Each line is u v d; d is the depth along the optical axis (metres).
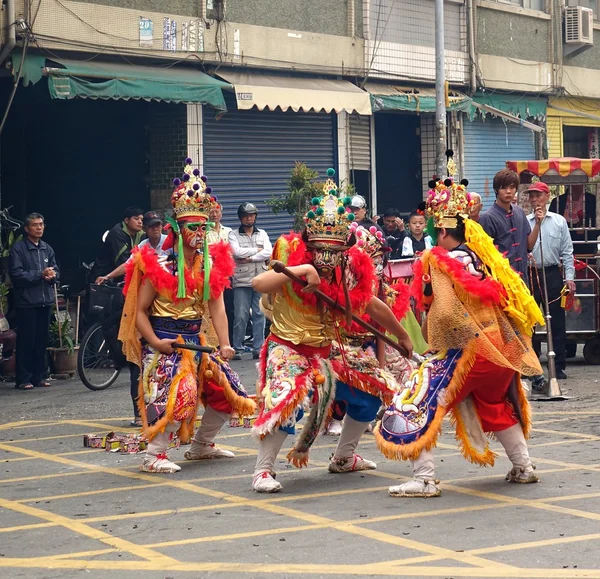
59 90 14.02
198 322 7.89
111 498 6.96
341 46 19.36
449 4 22.50
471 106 21.94
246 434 9.27
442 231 6.70
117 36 15.48
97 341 12.35
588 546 5.55
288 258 6.98
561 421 9.38
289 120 18.70
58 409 10.99
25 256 12.61
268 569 5.27
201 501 6.80
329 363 7.09
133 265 7.74
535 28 24.95
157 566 5.38
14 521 6.43
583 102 27.06
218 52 17.03
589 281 13.04
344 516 6.29
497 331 6.58
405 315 9.08
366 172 20.69
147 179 17.19
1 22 13.87
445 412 6.64
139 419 9.84
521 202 13.31
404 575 5.12
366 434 9.00
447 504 6.51
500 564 5.26
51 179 17.30
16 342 12.62
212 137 17.25
